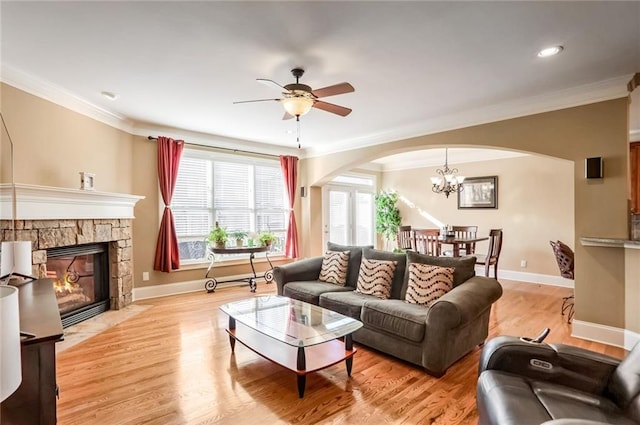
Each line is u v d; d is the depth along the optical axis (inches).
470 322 111.0
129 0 77.3
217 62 110.0
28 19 84.7
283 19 85.7
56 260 145.4
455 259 128.3
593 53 104.8
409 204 313.7
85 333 135.9
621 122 125.0
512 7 81.1
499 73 119.1
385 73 118.8
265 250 213.8
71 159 143.6
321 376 102.6
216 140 214.7
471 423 79.7
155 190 193.5
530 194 241.1
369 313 118.7
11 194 112.7
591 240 129.3
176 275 201.9
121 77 122.0
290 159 249.3
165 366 107.7
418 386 97.0
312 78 122.7
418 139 184.7
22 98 122.4
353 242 313.0
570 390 62.6
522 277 244.5
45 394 51.2
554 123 139.9
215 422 79.7
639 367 56.8
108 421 79.7
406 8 81.3
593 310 131.7
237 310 120.7
